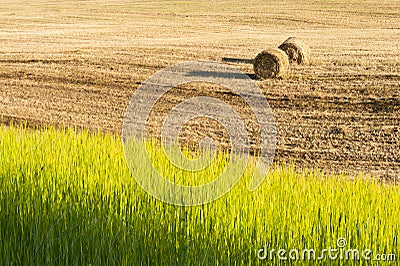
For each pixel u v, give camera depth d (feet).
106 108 78.23
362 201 28.07
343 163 56.95
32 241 22.43
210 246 23.13
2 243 22.47
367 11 211.61
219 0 258.78
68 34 162.50
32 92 87.30
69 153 34.09
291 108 77.77
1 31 169.27
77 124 70.33
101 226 23.58
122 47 130.82
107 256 21.70
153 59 114.11
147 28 181.16
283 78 94.02
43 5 251.80
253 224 24.76
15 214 24.57
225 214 25.50
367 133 66.80
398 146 62.18
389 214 27.04
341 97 82.58
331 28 179.52
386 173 54.13
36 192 26.76
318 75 96.07
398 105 78.07
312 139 64.59
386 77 93.45
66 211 24.64
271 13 214.07
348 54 117.80
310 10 217.56
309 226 24.73
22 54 119.44
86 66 106.32
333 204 27.37
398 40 144.46
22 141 36.29
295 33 168.04
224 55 119.96
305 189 29.81
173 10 230.07
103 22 198.29
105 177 29.50
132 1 264.93
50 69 103.60
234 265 22.44
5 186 27.99
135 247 22.34
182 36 160.15
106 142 38.04
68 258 21.75
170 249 22.58
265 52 94.07
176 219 24.81
